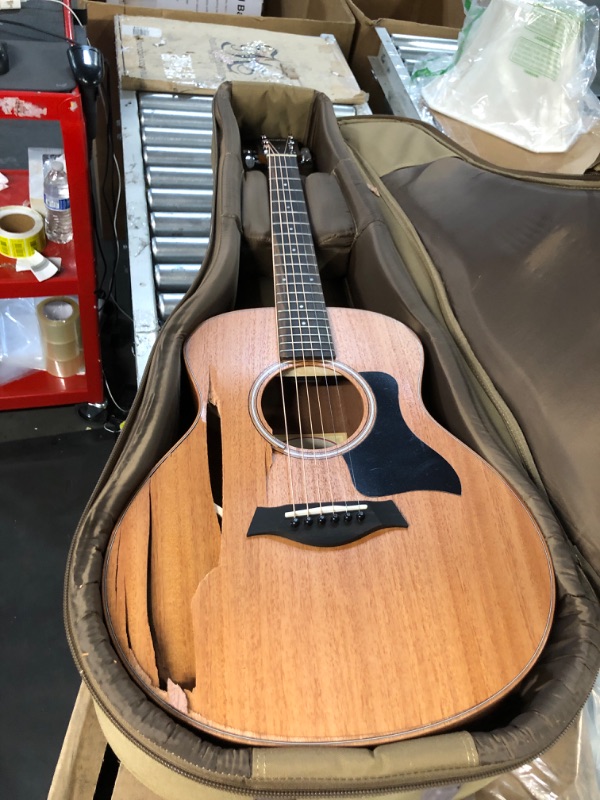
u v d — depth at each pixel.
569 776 0.78
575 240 0.91
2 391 1.45
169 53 1.50
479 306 0.99
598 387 0.80
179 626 0.63
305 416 0.97
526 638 0.66
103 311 1.68
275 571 0.68
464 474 0.80
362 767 0.55
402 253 1.11
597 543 0.75
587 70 1.29
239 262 1.07
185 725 0.58
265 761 0.54
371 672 0.62
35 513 1.40
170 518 0.71
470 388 0.91
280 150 1.29
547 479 0.82
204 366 0.88
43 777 1.10
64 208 1.22
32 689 1.18
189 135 1.39
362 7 1.88
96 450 1.52
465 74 1.38
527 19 1.27
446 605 0.67
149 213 1.27
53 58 0.97
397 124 1.33
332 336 0.95
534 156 1.33
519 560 0.72
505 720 0.64
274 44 1.61
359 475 0.78
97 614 0.63
